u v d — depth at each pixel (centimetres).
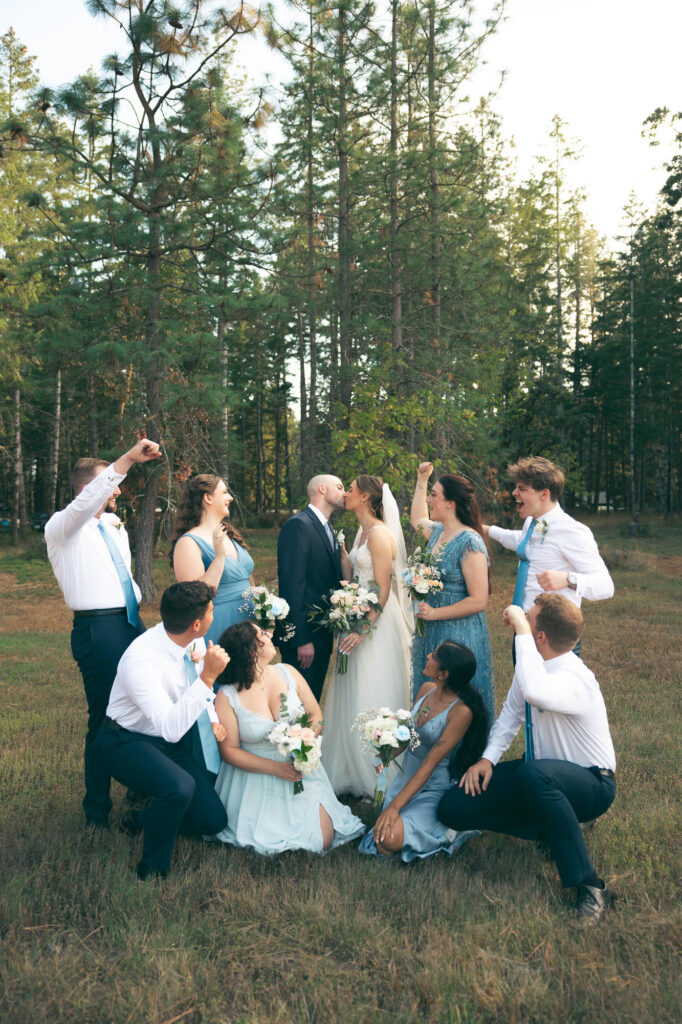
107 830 404
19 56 2359
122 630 429
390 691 479
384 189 1579
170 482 1428
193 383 1361
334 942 302
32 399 2895
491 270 1759
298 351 2655
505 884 342
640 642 973
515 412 2186
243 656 398
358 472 1409
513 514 1950
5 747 562
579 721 366
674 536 2819
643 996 257
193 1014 258
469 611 442
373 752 400
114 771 365
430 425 1428
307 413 2369
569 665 371
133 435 1466
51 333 1384
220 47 1324
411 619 509
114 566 433
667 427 3491
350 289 1602
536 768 347
